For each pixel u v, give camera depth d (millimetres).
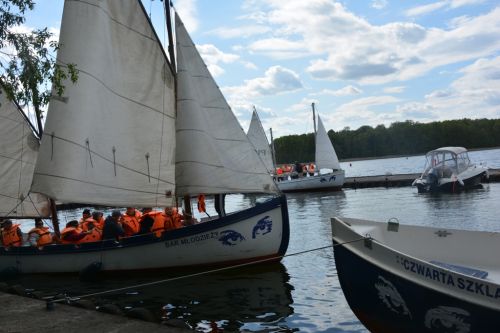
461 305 6801
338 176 48938
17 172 18766
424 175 41719
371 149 165500
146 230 15625
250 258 15094
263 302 12031
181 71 16438
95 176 15484
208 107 16359
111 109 15656
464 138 156125
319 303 11750
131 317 8570
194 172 16344
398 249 9508
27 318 8586
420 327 7496
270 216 15109
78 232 16531
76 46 15305
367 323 8617
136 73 16031
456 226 23109
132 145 16031
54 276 16234
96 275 15133
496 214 25812
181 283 14180
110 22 15477
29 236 17062
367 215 28969
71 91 15289
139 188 16156
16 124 18500
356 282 8414
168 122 16500
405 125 165500
